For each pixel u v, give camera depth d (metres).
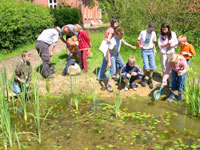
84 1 24.80
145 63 5.56
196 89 4.52
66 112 4.45
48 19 13.55
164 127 3.78
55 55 8.39
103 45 5.41
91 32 14.57
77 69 6.29
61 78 6.12
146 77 6.16
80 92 5.58
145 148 3.12
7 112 3.21
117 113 4.23
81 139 3.37
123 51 8.23
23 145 3.23
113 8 10.16
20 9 10.66
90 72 6.48
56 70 6.63
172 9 8.62
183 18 8.58
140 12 9.22
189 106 4.48
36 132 3.62
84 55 6.32
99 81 5.97
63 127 3.77
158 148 3.12
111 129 3.68
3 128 3.25
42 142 3.30
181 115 4.30
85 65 6.41
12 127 3.82
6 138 3.35
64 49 9.32
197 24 8.48
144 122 3.96
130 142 3.28
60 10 16.08
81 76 6.22
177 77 4.91
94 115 4.27
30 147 3.18
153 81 5.96
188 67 5.12
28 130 3.71
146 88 5.68
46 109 4.63
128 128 3.72
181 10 8.55
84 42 6.22
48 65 6.09
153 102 4.99
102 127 3.75
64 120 4.06
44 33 5.90
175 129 3.71
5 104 3.40
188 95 4.56
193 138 3.41
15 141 3.36
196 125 3.87
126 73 5.36
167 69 4.79
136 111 4.49
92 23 27.92
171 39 5.27
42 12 13.09
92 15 28.28
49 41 5.92
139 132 3.58
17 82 5.14
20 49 10.36
